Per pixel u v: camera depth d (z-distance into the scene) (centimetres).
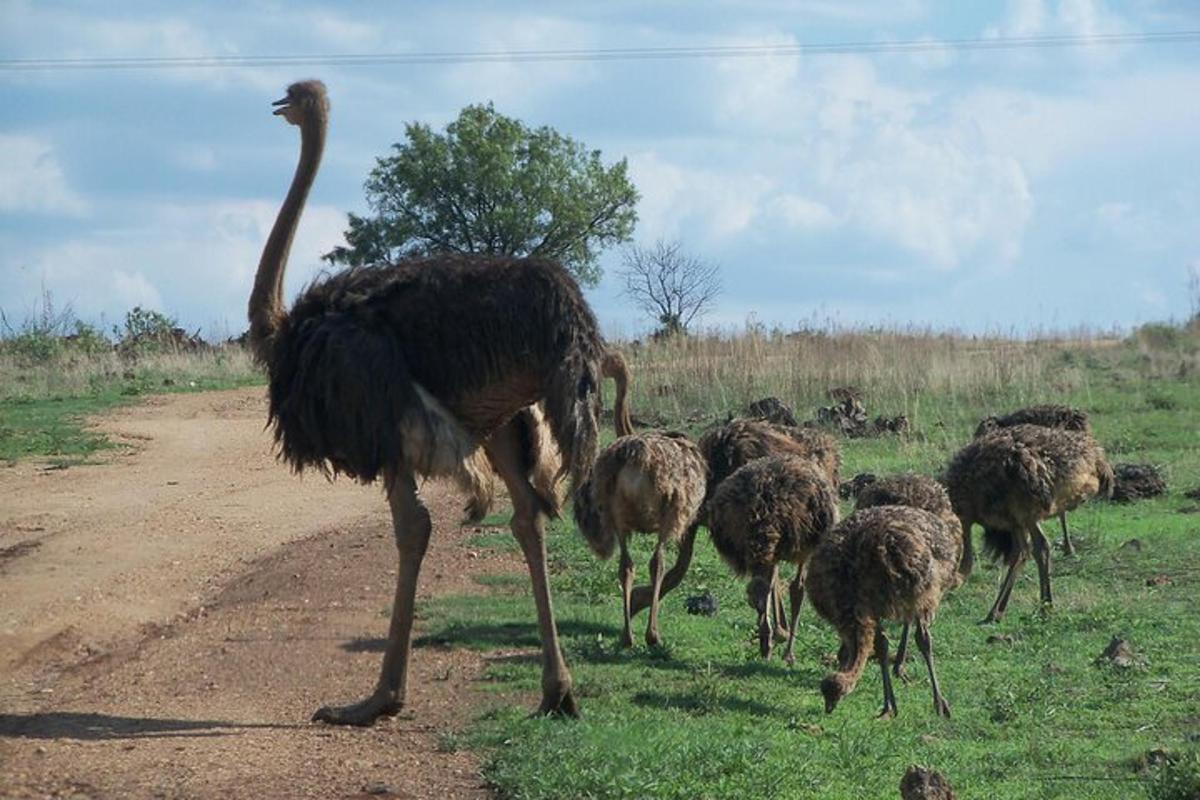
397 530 1162
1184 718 1284
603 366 1174
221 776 1012
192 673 1368
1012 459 1705
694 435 2894
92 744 1098
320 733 1146
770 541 1445
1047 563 1728
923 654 1317
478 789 1013
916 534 1284
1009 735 1249
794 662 1486
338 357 1129
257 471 2700
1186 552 1975
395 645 1179
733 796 1011
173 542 2002
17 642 1457
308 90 1252
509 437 1192
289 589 1748
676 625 1614
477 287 1143
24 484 2491
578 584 1803
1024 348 4012
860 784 1069
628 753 1056
